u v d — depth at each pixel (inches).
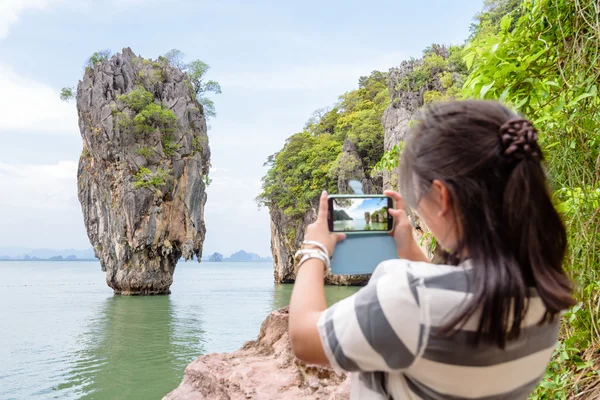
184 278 5241.1
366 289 36.2
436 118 38.1
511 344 33.9
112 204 2375.7
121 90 2532.0
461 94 105.3
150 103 2501.2
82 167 2578.7
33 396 663.8
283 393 89.7
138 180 2331.4
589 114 94.0
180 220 2522.1
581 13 88.7
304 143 2938.0
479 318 32.0
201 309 1784.0
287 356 100.2
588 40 89.9
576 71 91.7
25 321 1438.2
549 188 35.9
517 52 99.1
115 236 2363.4
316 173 2691.9
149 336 1165.7
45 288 3228.3
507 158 34.4
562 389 92.7
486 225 34.1
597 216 93.3
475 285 32.8
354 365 34.7
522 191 33.5
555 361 96.3
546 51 98.6
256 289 2984.7
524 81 97.4
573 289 35.4
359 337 33.7
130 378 761.0
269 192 3031.5
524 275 34.5
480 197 34.4
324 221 44.1
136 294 2391.7
